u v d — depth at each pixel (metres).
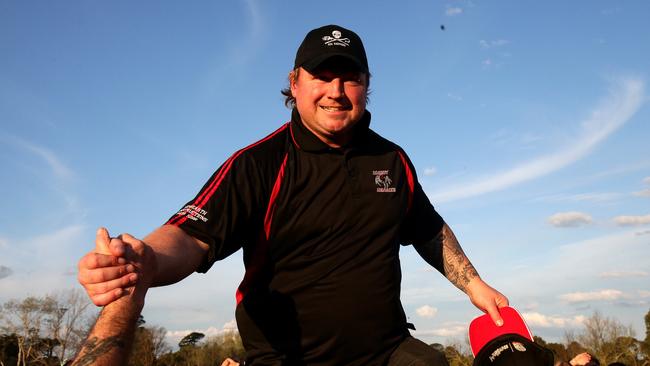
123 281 1.48
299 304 2.60
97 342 1.42
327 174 2.58
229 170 2.44
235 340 74.38
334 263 2.58
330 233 2.57
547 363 2.56
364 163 2.69
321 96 2.53
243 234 2.46
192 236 2.18
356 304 2.58
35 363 53.94
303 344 2.62
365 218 2.63
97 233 1.50
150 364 62.69
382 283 2.65
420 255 3.31
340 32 2.59
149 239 1.98
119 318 1.46
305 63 2.54
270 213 2.51
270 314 2.65
